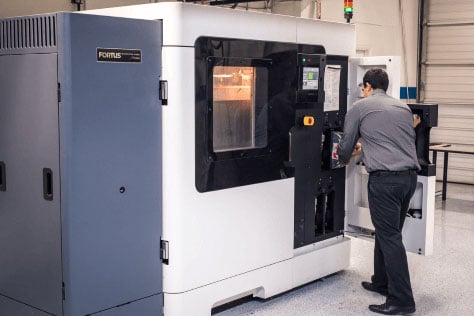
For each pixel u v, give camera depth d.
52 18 2.63
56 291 2.78
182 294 3.07
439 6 8.23
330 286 4.00
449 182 8.36
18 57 2.84
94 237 2.76
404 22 8.05
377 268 3.82
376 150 3.38
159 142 2.99
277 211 3.57
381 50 7.63
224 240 3.25
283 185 3.60
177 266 3.04
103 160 2.76
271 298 3.76
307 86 3.69
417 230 3.80
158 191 3.02
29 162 2.84
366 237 4.19
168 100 2.95
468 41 8.05
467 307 3.64
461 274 4.27
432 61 8.38
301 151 3.75
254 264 3.46
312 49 3.74
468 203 6.87
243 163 3.31
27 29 2.78
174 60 2.91
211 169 3.13
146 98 2.90
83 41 2.62
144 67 2.88
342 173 4.15
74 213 2.67
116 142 2.80
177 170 2.98
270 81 3.44
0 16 4.00
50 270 2.79
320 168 3.93
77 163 2.66
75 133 2.63
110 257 2.84
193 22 2.94
